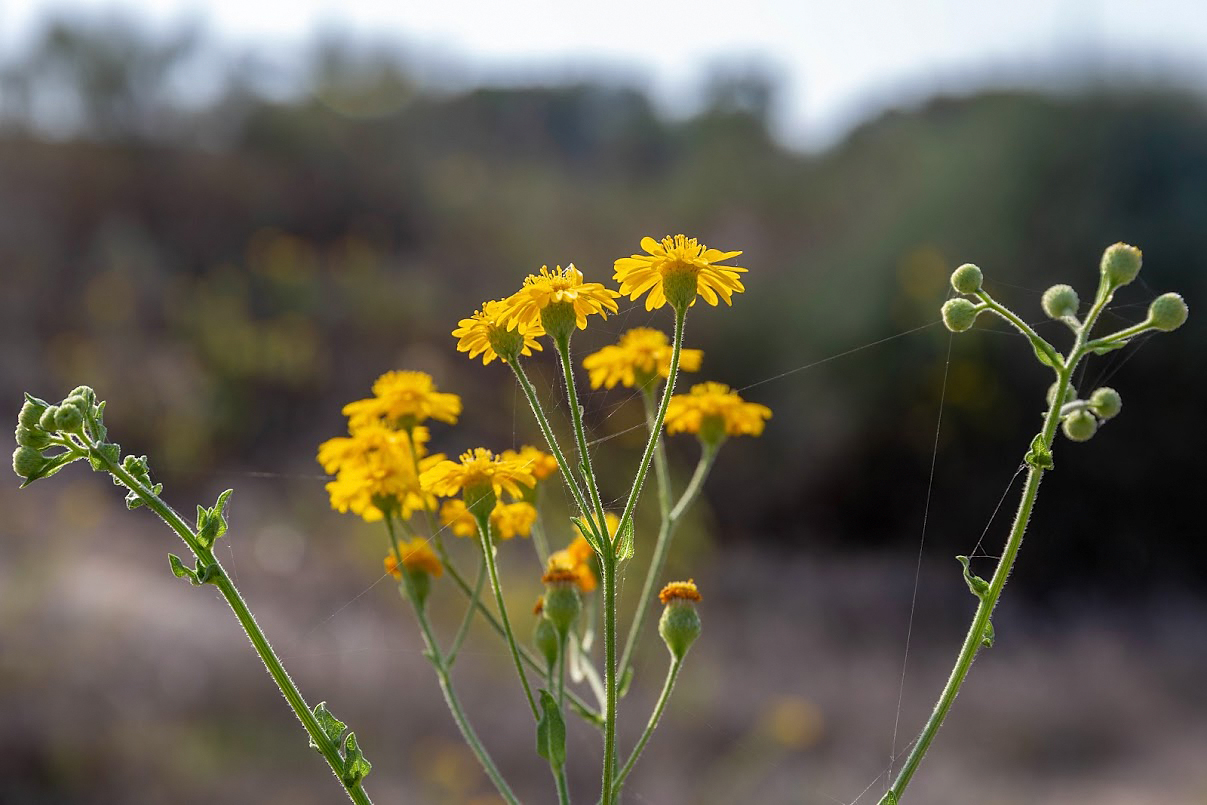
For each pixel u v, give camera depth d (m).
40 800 6.90
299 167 23.86
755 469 13.70
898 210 15.02
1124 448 12.42
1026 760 8.39
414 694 8.22
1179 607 11.40
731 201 21.17
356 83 29.64
